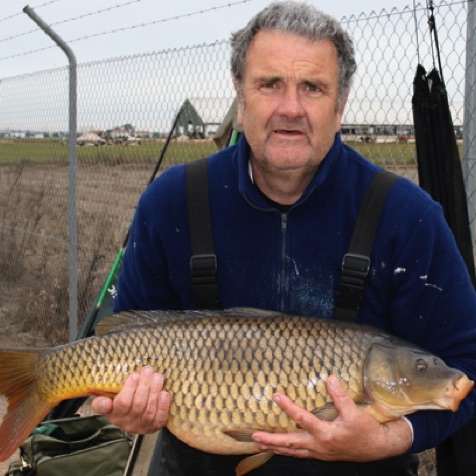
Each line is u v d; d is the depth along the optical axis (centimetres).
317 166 259
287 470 277
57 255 839
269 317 253
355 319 262
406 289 259
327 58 251
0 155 952
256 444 248
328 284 265
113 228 779
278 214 264
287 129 250
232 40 272
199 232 270
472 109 409
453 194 361
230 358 246
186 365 249
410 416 252
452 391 240
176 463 289
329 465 276
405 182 263
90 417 455
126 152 695
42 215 875
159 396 246
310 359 244
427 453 447
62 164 816
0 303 866
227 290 273
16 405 270
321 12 255
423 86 362
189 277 279
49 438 430
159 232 276
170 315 268
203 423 249
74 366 260
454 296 258
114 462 424
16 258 898
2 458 265
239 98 271
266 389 244
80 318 755
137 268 289
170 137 576
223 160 277
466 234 358
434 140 362
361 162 270
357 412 233
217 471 284
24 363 269
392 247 256
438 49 370
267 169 258
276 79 249
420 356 245
